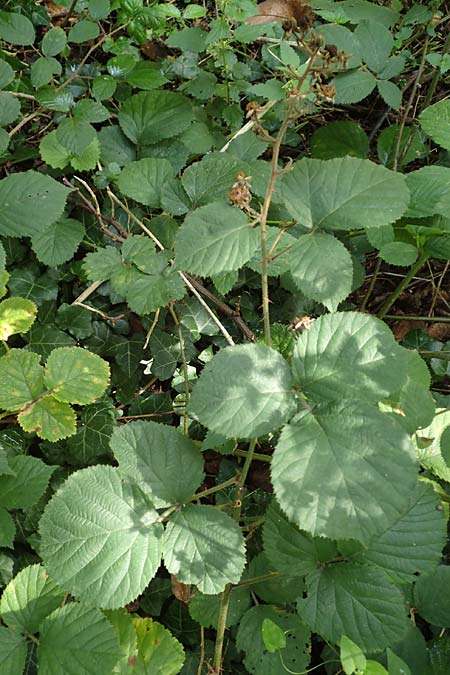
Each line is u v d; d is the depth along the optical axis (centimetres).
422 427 49
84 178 69
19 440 60
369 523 36
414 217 61
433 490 48
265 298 42
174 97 68
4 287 58
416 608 50
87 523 44
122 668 47
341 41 66
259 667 49
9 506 50
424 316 79
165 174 61
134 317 68
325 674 56
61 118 70
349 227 41
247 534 58
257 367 39
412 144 73
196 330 67
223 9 66
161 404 66
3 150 60
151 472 46
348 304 72
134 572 43
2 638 45
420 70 72
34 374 53
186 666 54
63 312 65
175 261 39
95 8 66
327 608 45
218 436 47
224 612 48
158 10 73
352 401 38
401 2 81
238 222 40
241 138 66
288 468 37
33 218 54
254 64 78
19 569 57
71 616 45
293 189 42
